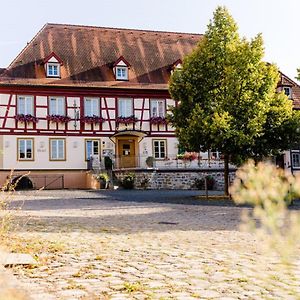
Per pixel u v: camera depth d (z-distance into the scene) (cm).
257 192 336
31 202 2330
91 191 3325
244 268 761
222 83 2538
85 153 4066
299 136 2541
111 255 877
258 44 2489
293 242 351
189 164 3881
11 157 3894
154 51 4634
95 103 4141
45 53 4250
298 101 4647
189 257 860
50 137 3994
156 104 4284
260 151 2502
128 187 3647
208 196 2630
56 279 683
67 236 1120
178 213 1783
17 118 3909
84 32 4600
